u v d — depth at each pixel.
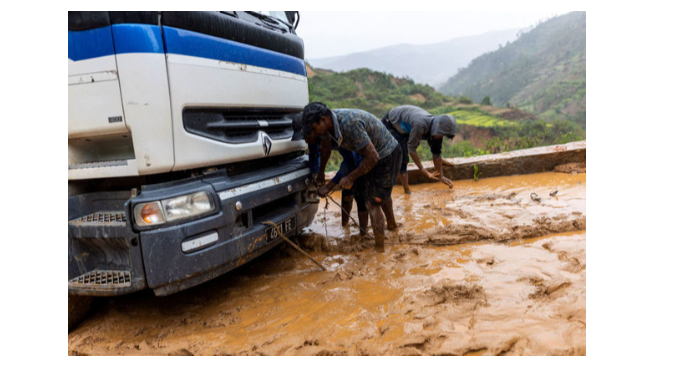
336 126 3.49
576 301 2.63
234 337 2.71
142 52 2.48
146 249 2.54
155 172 2.62
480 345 2.31
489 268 3.46
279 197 3.63
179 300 3.35
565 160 7.48
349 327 2.65
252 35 3.37
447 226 4.50
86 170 2.69
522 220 4.57
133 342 2.78
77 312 3.02
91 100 2.55
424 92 153.50
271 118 3.76
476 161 7.54
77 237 2.71
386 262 3.79
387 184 3.99
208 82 2.89
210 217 2.85
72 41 2.52
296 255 4.29
